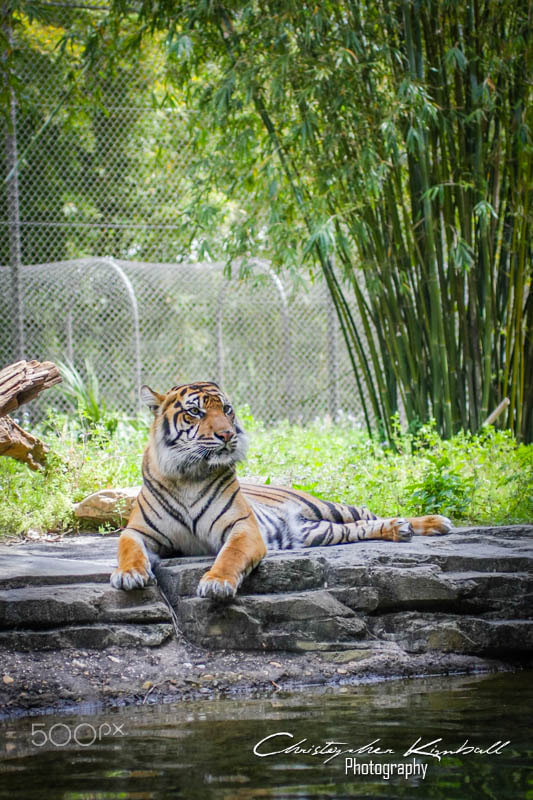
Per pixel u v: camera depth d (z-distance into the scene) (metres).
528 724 3.93
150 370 14.78
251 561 5.25
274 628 5.20
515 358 10.65
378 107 10.29
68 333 14.24
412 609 5.56
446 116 10.43
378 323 11.24
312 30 10.11
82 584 5.20
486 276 10.45
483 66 10.23
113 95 15.41
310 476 8.94
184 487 5.54
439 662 5.31
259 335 15.27
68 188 15.41
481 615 5.65
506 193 10.73
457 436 9.80
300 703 4.44
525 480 8.12
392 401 11.30
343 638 5.28
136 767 3.40
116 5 11.41
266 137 10.96
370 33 10.38
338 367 15.50
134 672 4.77
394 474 8.62
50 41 15.69
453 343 10.66
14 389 6.92
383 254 10.76
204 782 3.21
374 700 4.48
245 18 10.04
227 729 3.93
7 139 14.21
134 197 15.84
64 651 4.82
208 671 4.89
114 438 10.34
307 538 6.28
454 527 7.02
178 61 11.75
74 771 3.37
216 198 15.73
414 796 3.05
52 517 7.73
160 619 5.09
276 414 15.26
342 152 10.55
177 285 14.81
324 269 11.16
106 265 14.41
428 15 10.26
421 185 10.48
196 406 5.45
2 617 4.81
